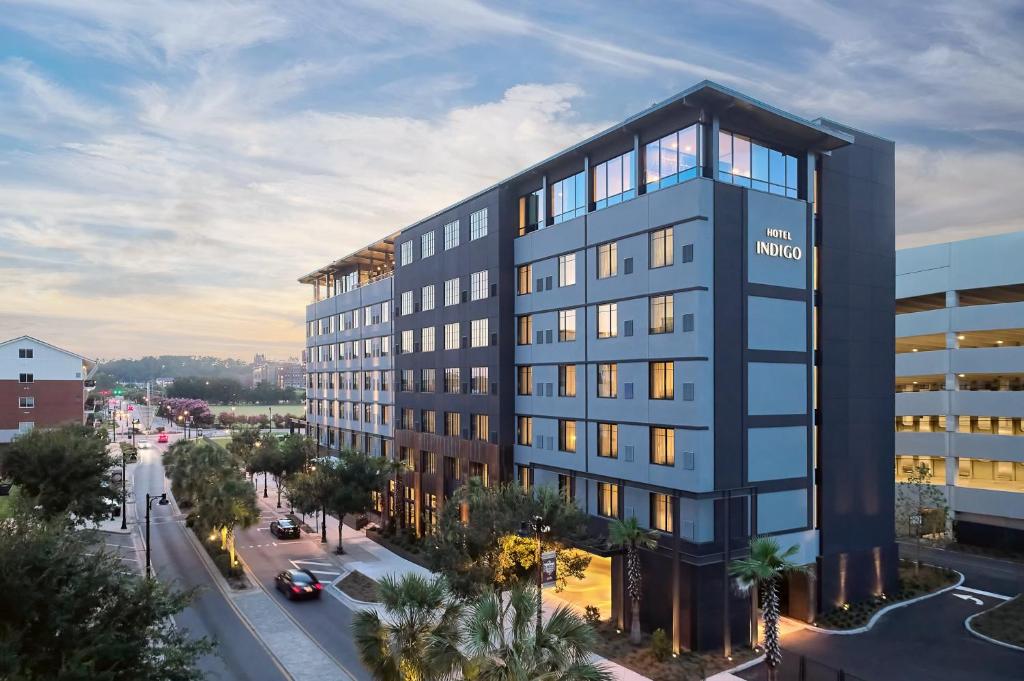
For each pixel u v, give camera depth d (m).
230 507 38.75
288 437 72.38
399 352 54.41
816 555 31.27
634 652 27.08
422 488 49.50
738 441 28.83
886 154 35.19
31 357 77.25
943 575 36.94
